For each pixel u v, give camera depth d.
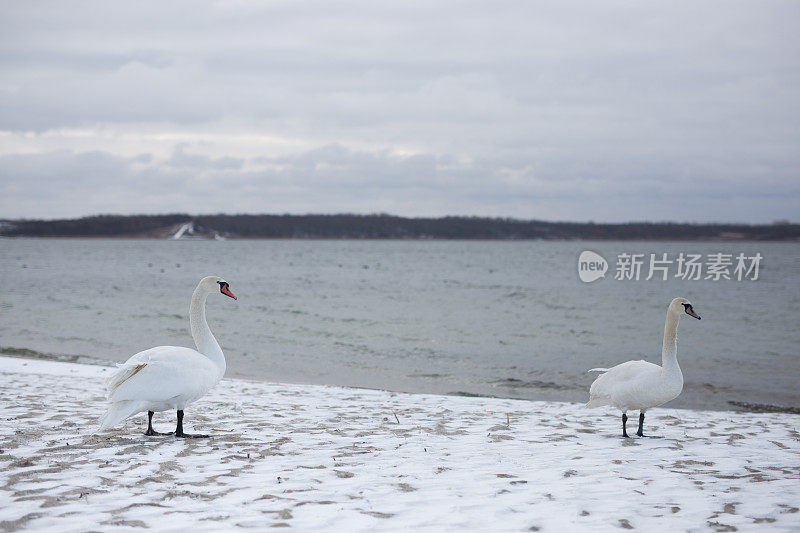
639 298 44.72
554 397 14.38
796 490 6.26
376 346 22.02
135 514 5.08
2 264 88.94
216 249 197.88
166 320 28.77
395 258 135.00
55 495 5.54
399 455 7.51
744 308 38.00
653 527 5.12
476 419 10.28
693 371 17.64
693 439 8.94
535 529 5.02
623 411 9.02
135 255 136.38
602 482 6.49
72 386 12.55
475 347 22.06
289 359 19.19
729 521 5.28
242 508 5.32
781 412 12.84
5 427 8.43
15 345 20.64
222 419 9.70
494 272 82.81
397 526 4.98
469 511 5.43
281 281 62.59
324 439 8.34
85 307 33.94
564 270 88.31
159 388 7.48
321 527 4.90
